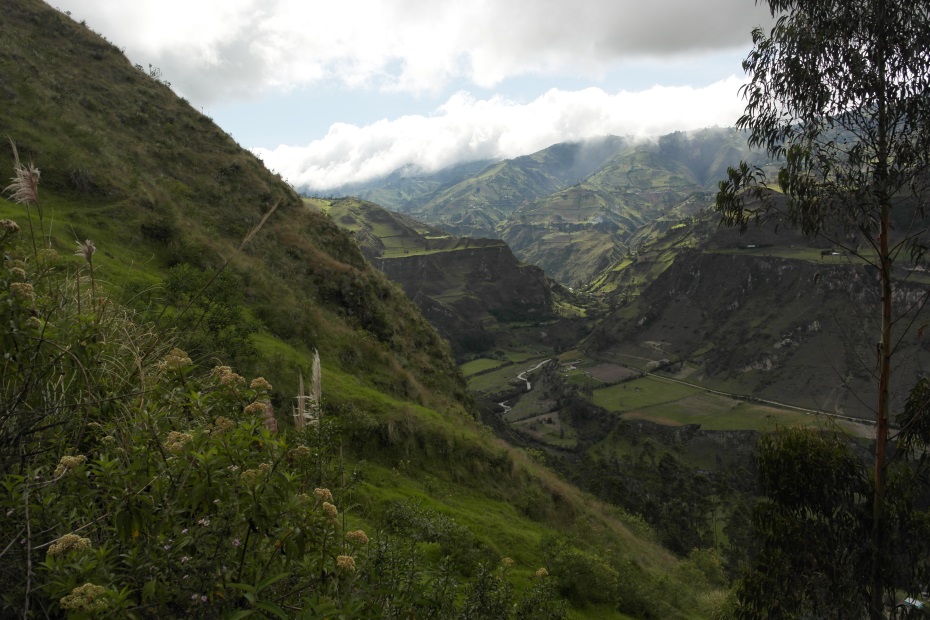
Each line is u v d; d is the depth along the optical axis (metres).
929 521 7.38
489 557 10.52
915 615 7.51
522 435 125.38
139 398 3.52
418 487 14.89
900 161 7.97
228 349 11.12
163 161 28.22
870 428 102.88
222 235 24.69
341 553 3.20
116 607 2.22
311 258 28.81
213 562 2.67
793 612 7.90
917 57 7.69
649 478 72.56
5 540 2.73
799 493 8.06
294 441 3.68
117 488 2.67
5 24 29.92
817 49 8.26
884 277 8.26
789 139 9.05
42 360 3.47
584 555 12.62
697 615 15.23
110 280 12.81
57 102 24.23
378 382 21.25
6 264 3.85
